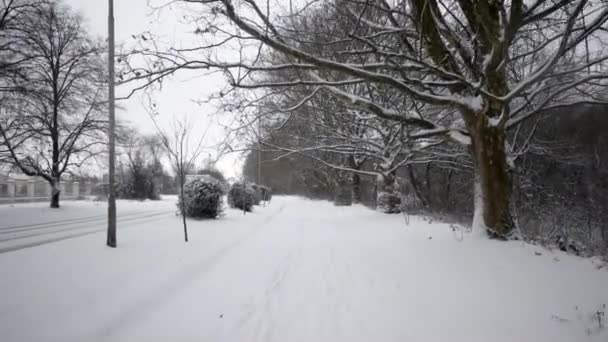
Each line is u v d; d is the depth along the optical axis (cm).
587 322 301
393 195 1226
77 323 312
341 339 303
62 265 467
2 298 338
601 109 1398
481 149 575
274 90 787
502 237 555
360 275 498
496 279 404
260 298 411
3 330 282
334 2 605
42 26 1505
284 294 426
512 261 456
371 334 311
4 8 1289
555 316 314
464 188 1912
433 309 353
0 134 1481
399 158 1323
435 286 411
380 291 423
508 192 568
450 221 1024
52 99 1650
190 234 827
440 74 509
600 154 1412
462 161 1348
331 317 353
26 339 276
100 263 491
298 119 1093
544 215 1079
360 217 1245
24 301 337
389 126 973
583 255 528
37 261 484
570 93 749
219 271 532
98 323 318
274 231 1031
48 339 280
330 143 1295
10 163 1534
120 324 325
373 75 486
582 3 360
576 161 1356
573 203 1161
